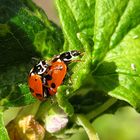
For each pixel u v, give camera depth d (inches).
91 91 1.9
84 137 2.6
